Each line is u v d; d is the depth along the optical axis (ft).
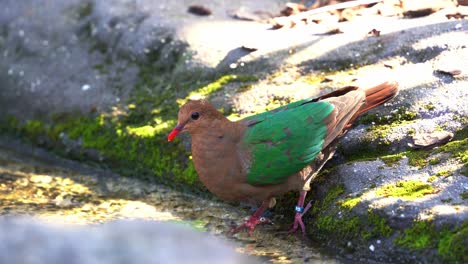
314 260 29.19
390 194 29.04
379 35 36.91
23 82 43.68
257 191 30.55
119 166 38.75
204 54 39.40
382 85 31.73
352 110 30.86
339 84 34.94
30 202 35.42
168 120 37.63
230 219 33.50
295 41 38.40
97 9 44.42
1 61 45.29
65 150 40.70
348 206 29.48
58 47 44.24
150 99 39.37
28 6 46.73
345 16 39.65
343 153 32.73
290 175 30.22
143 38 41.65
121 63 41.93
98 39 43.34
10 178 38.45
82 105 41.04
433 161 29.94
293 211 32.63
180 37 40.78
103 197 36.27
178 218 33.65
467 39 34.86
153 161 37.27
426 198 28.19
